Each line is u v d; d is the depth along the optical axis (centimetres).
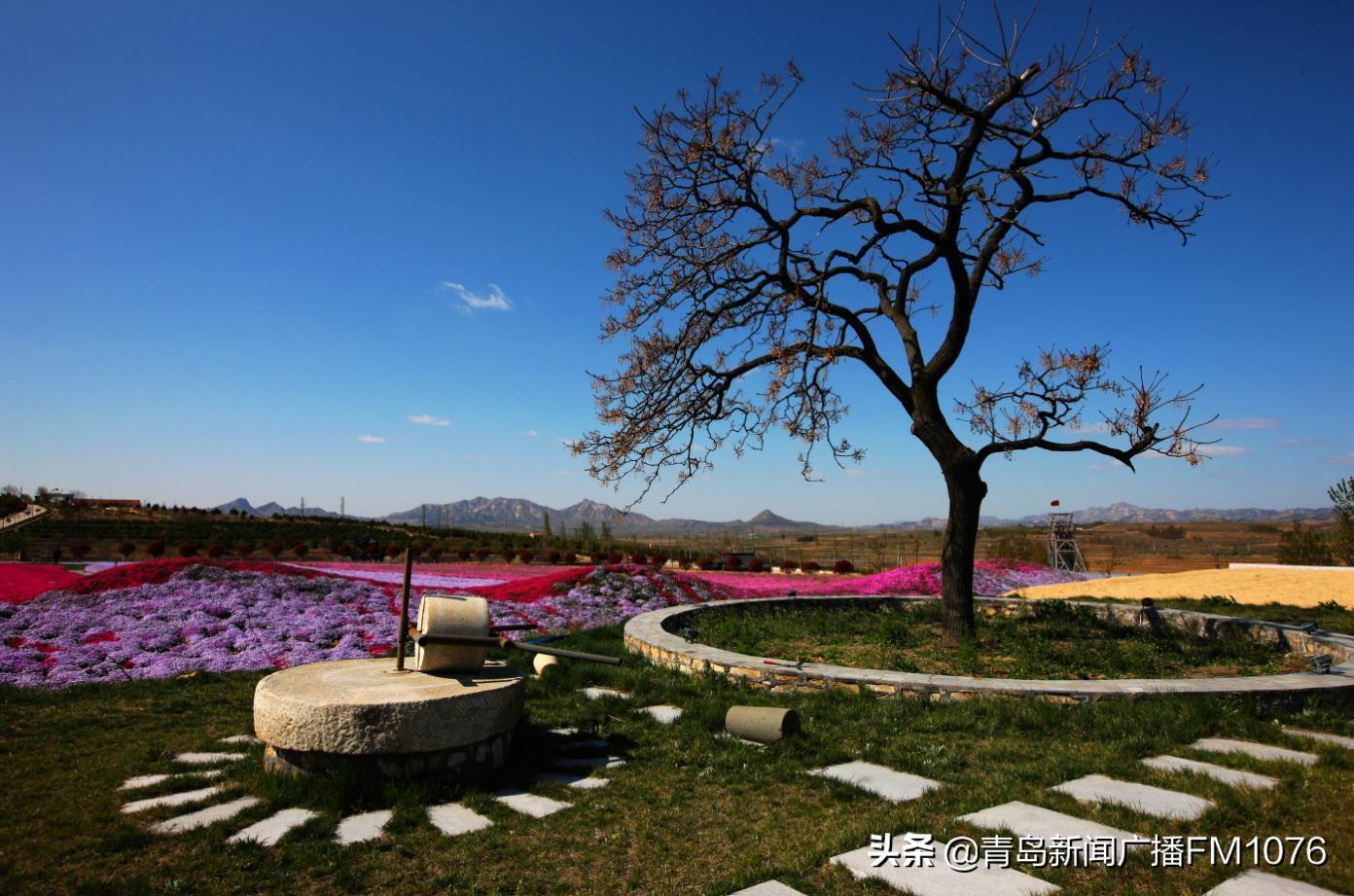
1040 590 1994
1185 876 386
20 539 3325
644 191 1117
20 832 455
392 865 416
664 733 679
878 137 1103
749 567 3722
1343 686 730
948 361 1048
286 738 522
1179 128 950
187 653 1070
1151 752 594
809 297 1059
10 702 820
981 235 1108
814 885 384
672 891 388
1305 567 1903
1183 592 1756
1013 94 937
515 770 579
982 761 578
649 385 1138
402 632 628
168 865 412
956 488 1051
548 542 5016
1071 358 997
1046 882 382
